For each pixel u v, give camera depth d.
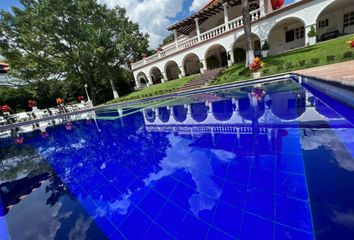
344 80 3.57
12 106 27.83
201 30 22.61
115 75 26.92
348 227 1.46
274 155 2.79
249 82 11.09
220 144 3.69
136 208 2.32
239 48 19.72
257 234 1.60
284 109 5.04
